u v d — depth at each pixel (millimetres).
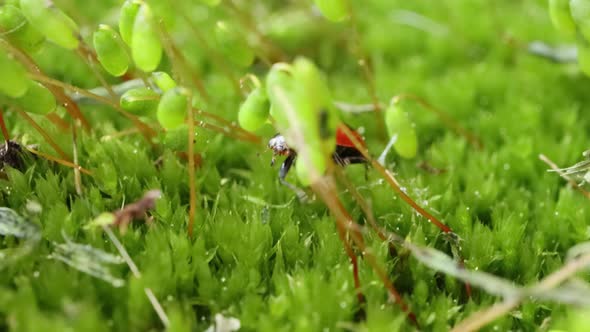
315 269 81
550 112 108
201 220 86
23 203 85
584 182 88
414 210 87
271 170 93
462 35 121
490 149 102
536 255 85
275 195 92
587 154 87
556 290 70
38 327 73
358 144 79
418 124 105
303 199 88
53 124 94
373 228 86
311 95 69
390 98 110
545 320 79
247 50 90
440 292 82
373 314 76
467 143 103
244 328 77
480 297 82
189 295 80
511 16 125
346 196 90
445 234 84
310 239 84
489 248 85
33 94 79
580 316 70
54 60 113
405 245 80
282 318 78
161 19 86
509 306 72
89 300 76
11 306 75
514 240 86
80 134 94
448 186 94
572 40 116
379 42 121
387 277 81
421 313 79
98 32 80
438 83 113
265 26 119
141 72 90
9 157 88
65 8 107
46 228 82
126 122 102
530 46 111
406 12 124
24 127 95
